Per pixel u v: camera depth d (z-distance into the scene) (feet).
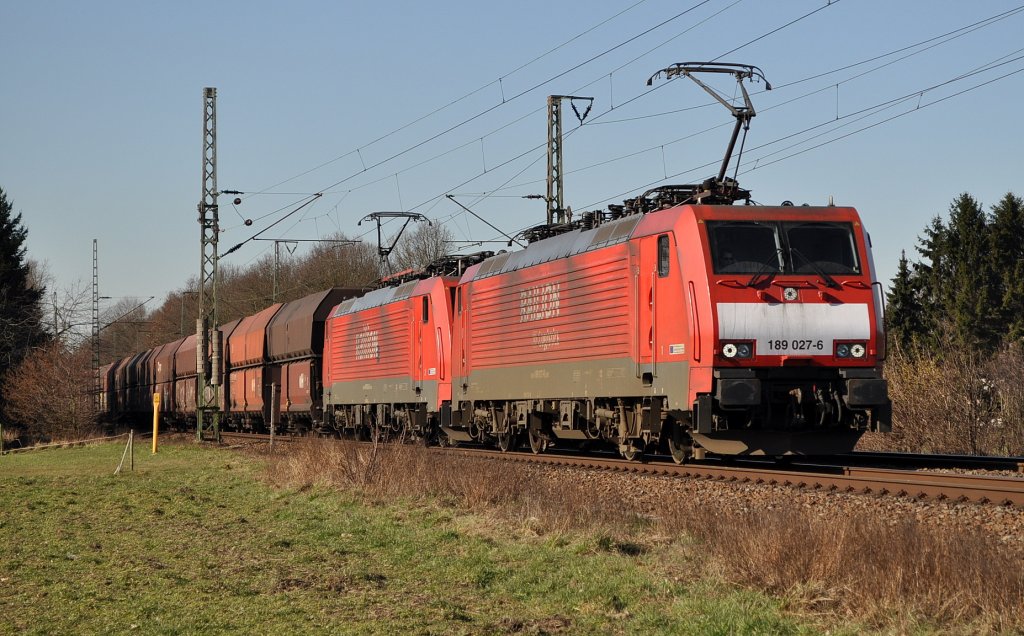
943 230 208.13
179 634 27.40
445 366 86.58
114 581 34.65
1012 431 88.48
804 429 55.47
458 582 33.09
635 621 27.30
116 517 51.44
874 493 45.91
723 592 29.66
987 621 24.58
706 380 53.62
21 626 28.63
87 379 174.60
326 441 72.13
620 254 61.62
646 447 65.72
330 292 119.14
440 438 91.61
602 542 37.11
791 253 55.06
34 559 39.68
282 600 30.96
